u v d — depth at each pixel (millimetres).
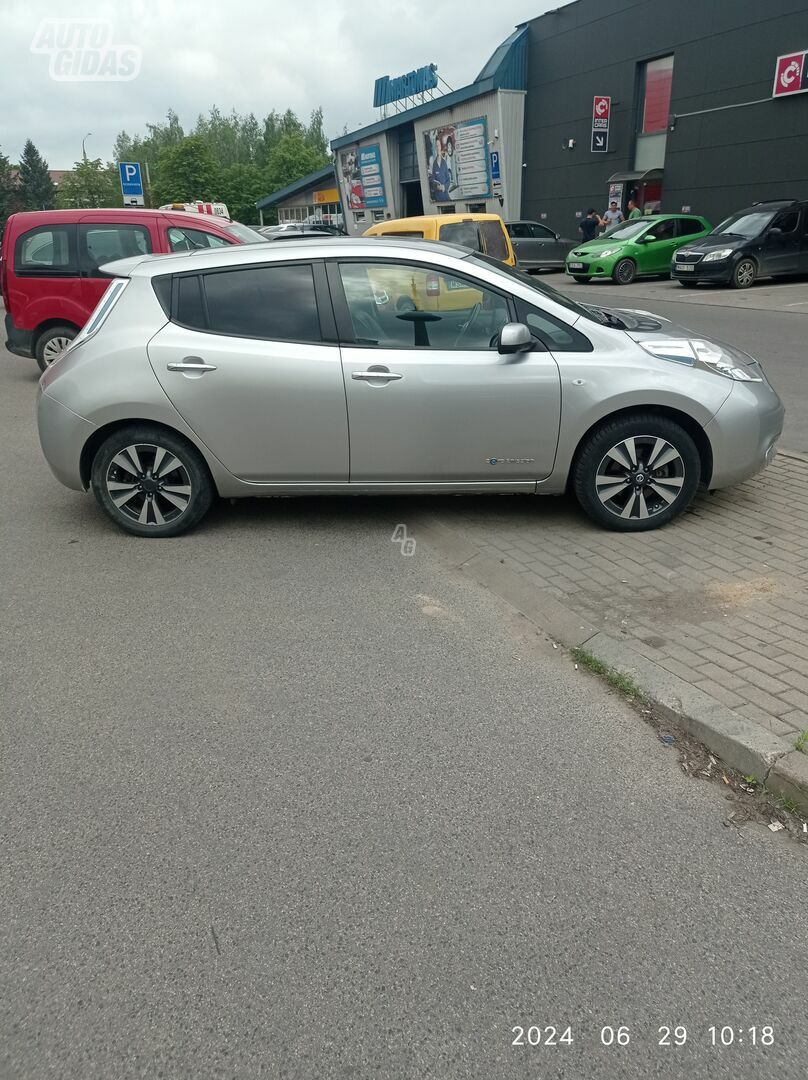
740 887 2346
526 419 4602
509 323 4461
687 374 4590
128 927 2232
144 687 3406
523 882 2365
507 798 2711
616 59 25047
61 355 5082
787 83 20000
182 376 4656
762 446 4773
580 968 2096
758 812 2637
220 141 103625
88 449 4914
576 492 4801
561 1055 1877
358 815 2643
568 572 4289
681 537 4707
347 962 2117
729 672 3252
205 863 2453
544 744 2984
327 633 3830
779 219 18047
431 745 2990
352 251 4695
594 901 2299
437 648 3672
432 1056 1876
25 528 5270
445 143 32656
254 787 2783
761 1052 1884
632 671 3303
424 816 2635
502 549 4629
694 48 22406
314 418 4660
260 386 4629
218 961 2125
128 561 4715
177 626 3926
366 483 4848
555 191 28891
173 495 4953
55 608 4137
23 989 2057
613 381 4539
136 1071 1851
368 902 2301
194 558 4734
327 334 4664
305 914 2266
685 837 2535
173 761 2926
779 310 14391
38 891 2359
